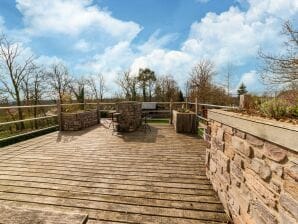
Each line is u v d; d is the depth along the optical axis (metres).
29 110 15.09
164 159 4.09
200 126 6.69
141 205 2.43
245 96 2.81
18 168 3.59
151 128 7.75
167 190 2.78
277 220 1.38
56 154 4.42
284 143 1.28
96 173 3.37
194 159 4.09
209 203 2.47
